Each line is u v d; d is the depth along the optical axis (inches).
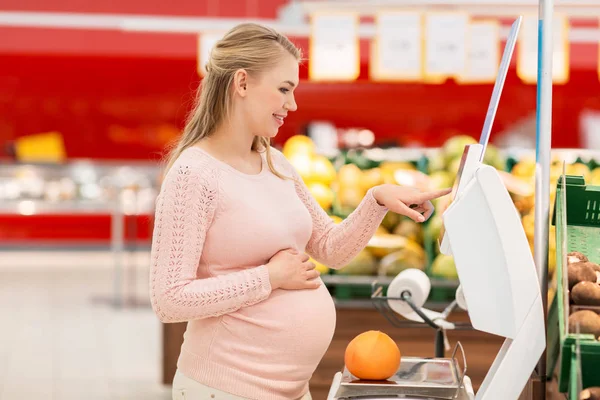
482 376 160.4
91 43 487.5
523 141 557.0
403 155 193.5
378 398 83.4
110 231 518.3
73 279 427.2
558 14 241.0
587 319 80.3
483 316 78.1
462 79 239.5
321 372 162.9
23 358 263.6
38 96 568.1
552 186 163.2
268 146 98.7
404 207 98.6
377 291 110.3
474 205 77.4
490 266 77.5
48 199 509.4
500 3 235.5
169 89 582.6
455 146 184.2
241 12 496.1
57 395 221.9
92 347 279.9
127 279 428.5
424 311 112.2
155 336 297.9
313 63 241.6
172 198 89.4
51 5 486.9
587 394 76.7
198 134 95.0
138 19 324.8
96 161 557.9
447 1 237.1
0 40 482.3
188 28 327.6
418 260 166.6
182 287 87.8
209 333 92.2
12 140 568.1
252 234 91.7
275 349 91.7
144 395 223.1
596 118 556.1
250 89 92.3
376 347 86.4
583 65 458.6
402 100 563.2
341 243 103.7
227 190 91.4
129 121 583.2
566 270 81.1
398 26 234.8
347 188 181.0
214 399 92.0
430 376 88.4
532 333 77.8
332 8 244.8
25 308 348.8
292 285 91.8
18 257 496.4
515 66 488.1
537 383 94.4
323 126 397.1
